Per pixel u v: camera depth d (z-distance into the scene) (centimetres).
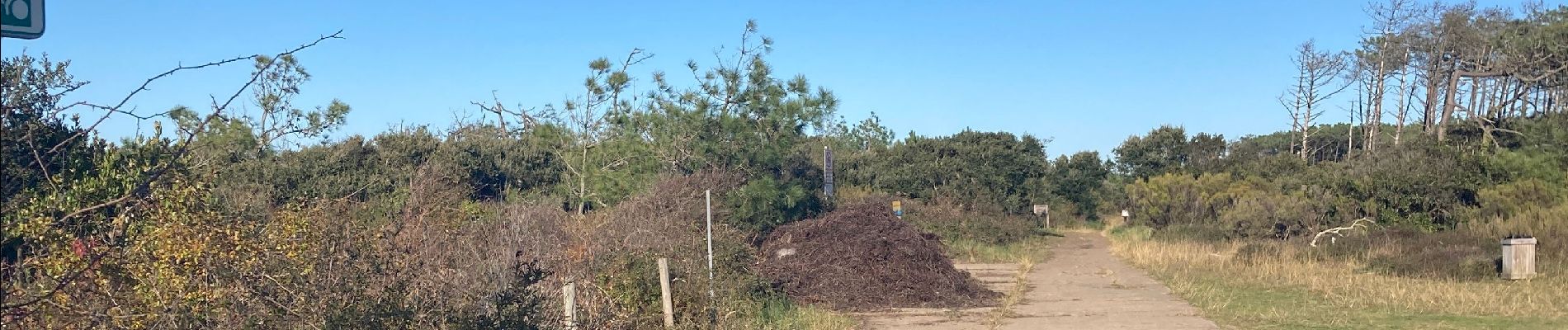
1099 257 2162
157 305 604
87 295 574
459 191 1512
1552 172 2053
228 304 617
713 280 1010
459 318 611
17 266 493
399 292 618
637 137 1745
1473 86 3778
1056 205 4359
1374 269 1561
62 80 423
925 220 2614
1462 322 1027
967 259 2106
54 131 477
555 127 1952
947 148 4116
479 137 2912
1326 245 1914
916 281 1284
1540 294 1218
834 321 1085
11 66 404
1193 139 5425
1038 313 1183
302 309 607
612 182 1736
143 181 525
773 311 1093
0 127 391
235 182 1217
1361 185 2173
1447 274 1449
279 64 577
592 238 1019
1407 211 2095
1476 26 3697
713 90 1758
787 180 1861
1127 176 5425
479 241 800
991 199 3850
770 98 1756
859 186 3741
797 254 1353
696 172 1606
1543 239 1658
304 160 2119
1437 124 3619
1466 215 2002
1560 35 2975
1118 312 1180
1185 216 3228
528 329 633
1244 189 3153
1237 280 1484
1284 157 3991
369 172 2252
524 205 1040
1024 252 2252
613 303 876
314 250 655
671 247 1070
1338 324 1034
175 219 636
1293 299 1244
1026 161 4372
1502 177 2098
